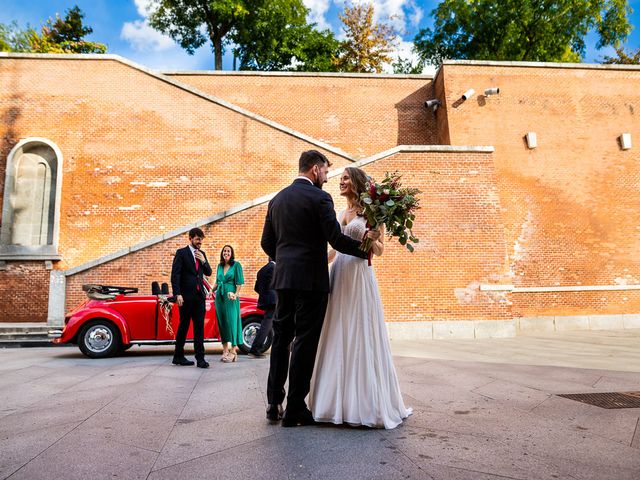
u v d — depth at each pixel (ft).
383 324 11.01
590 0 81.41
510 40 85.25
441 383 15.88
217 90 62.69
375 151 61.98
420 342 35.22
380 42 93.40
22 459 8.00
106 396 13.84
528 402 12.85
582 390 14.78
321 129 62.18
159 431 9.80
